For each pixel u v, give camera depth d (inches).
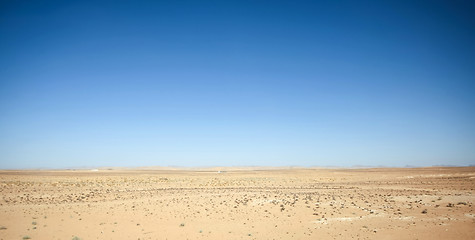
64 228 770.8
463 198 1214.9
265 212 954.1
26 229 754.2
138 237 700.0
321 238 684.1
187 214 936.9
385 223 802.2
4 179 2413.9
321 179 2691.9
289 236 701.9
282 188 1790.1
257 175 3383.4
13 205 1111.6
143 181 2384.4
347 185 1995.6
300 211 958.4
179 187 1892.2
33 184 2014.0
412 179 2448.3
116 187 1875.0
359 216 884.6
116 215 927.0
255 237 697.0
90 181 2317.9
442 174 2888.8
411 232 712.4
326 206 1035.9
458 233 693.9
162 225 806.5
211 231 748.6
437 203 1101.7
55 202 1194.0
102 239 682.2
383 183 2100.1
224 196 1337.4
